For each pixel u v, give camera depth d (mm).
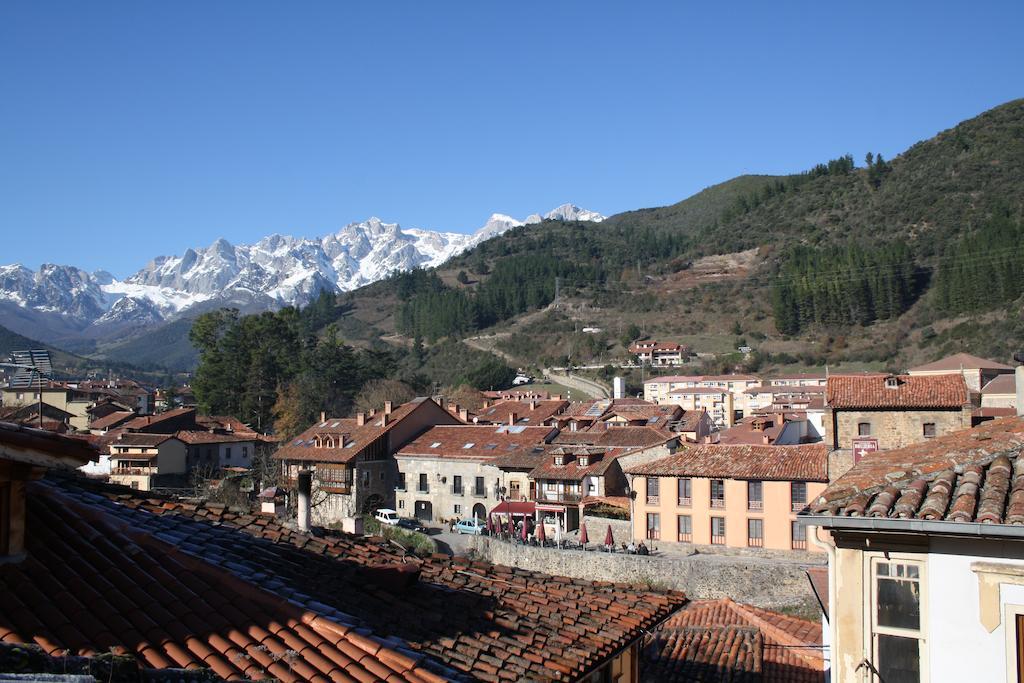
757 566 50500
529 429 80125
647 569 53406
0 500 9281
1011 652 11117
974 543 11438
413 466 79500
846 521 11906
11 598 8727
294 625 9820
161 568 10195
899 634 11734
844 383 57875
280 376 121000
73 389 124312
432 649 11625
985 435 14164
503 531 67250
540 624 13844
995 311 140625
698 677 22172
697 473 57625
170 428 97688
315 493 75500
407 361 194875
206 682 7637
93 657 7156
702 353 169500
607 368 165375
